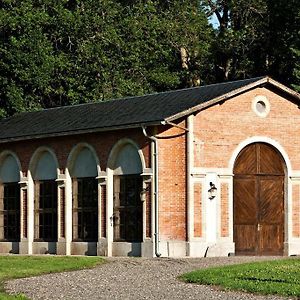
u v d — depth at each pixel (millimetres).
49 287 23719
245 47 54625
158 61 52938
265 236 35250
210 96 34281
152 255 33312
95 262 30641
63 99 49688
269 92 35562
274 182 35625
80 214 36594
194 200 33688
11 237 39688
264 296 21031
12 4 48750
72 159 36812
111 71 49875
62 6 49594
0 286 24172
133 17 51781
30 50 47125
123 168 34906
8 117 44062
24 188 38812
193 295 21391
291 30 52031
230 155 34562
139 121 33375
